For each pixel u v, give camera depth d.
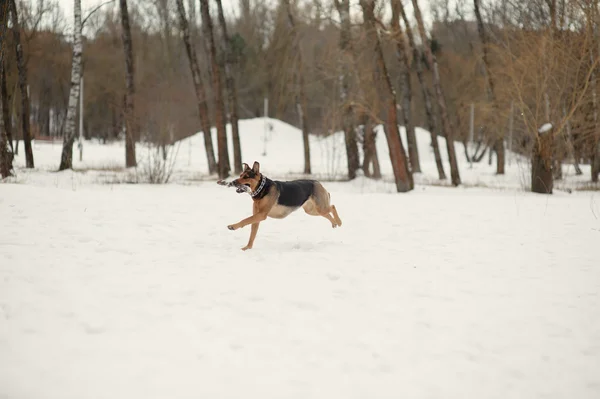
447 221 11.62
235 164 25.31
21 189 13.35
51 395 3.55
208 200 14.31
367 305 5.64
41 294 5.56
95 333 4.64
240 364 4.15
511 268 7.35
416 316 5.33
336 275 6.72
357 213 12.74
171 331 4.74
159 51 56.09
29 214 10.32
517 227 10.84
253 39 57.44
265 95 58.28
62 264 6.82
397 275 6.91
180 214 11.64
